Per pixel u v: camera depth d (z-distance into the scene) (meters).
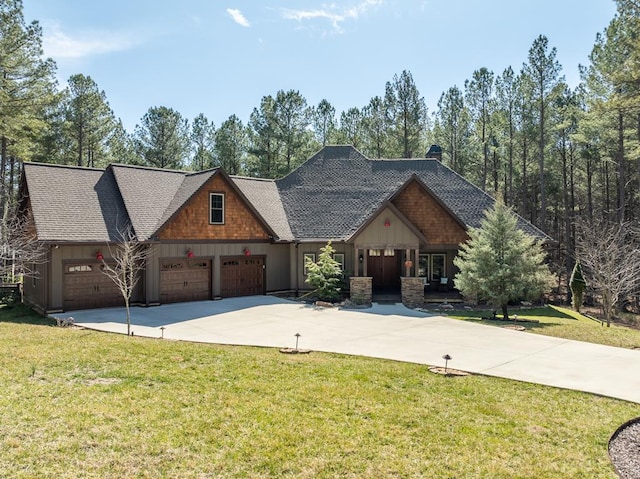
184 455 5.54
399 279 23.75
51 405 6.84
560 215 39.25
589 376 9.45
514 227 17.47
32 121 25.75
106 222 19.00
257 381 8.49
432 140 43.31
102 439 5.84
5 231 18.16
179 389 7.87
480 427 6.70
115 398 7.27
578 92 36.16
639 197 32.28
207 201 21.05
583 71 31.16
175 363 9.53
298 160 39.34
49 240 16.84
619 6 20.92
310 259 22.11
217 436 6.07
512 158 36.88
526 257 16.89
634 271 21.20
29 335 12.23
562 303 30.62
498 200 17.67
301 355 10.88
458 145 41.38
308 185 26.09
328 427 6.50
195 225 20.59
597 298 30.06
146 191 21.28
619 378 9.34
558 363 10.46
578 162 36.78
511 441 6.27
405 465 5.49
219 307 19.19
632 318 23.95
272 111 38.75
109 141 40.66
